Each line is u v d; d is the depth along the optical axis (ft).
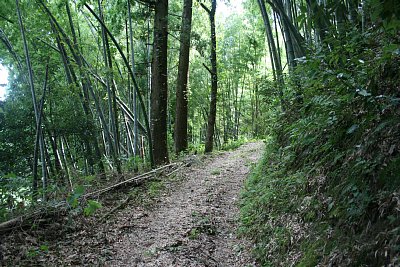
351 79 11.79
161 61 35.19
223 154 45.27
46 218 18.37
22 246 15.40
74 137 36.94
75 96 34.88
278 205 15.38
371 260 8.07
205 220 18.49
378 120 10.97
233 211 20.36
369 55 12.41
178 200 23.63
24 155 33.96
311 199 12.62
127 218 20.31
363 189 9.84
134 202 23.39
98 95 40.52
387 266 7.37
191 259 14.38
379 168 9.64
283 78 25.80
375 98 10.31
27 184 20.95
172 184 28.12
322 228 10.87
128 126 51.26
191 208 21.31
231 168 33.19
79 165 38.70
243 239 15.89
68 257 15.12
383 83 11.23
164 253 15.12
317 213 11.80
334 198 11.15
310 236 11.29
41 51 33.22
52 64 34.55
